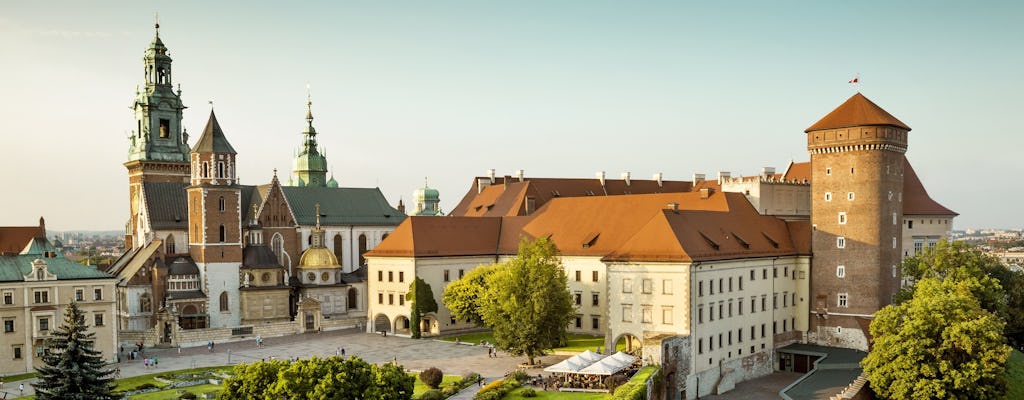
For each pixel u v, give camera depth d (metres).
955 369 81.56
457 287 123.06
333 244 170.00
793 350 114.12
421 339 129.75
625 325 103.00
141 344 125.38
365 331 141.88
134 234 170.38
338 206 173.75
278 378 66.31
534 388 90.00
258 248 153.38
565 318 103.75
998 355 80.31
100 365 83.19
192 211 147.75
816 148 117.31
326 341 131.50
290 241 163.00
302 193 171.62
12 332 106.62
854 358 107.12
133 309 142.00
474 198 173.38
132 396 90.81
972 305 85.62
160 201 155.50
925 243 137.62
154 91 171.75
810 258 118.06
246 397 67.06
